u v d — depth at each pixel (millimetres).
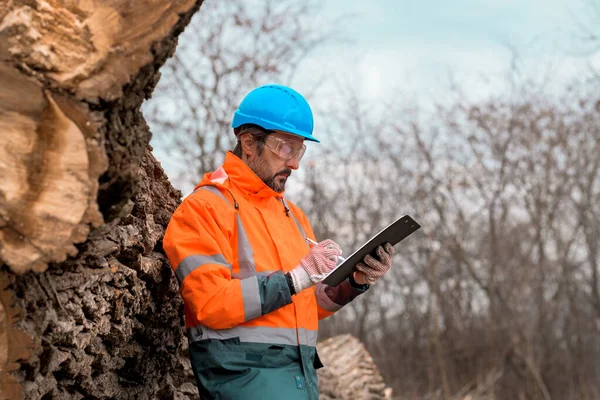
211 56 11430
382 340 17938
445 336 17906
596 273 17469
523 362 17000
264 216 3242
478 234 18609
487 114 17562
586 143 17391
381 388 6727
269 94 3301
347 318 17688
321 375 6398
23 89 2109
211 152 11523
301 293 3264
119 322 3059
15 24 2109
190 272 3035
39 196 2104
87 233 2121
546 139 17438
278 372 3090
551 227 17188
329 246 3180
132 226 3129
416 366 17766
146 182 3354
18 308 2205
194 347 3145
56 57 2139
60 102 2135
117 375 3391
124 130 2301
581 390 17016
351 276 3566
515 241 18125
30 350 2232
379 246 3283
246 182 3252
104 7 2172
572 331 18062
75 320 2680
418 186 17156
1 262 2166
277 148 3268
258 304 2998
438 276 18234
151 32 2197
